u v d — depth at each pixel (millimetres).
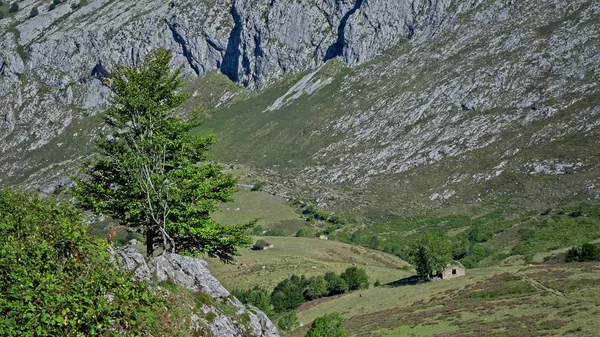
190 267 17719
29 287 11953
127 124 24609
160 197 23250
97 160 24953
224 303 17672
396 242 138125
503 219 136625
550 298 59938
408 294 79000
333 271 102250
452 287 76250
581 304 55312
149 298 14367
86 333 12172
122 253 15773
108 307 12680
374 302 79188
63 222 14086
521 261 103812
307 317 80438
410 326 60312
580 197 135375
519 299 62438
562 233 115000
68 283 12633
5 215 14062
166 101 25516
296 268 106500
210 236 24500
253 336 17484
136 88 24328
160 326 14531
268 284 97562
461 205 151500
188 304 16297
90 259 13711
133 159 23672
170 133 25047
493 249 119125
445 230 139125
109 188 24781
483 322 55594
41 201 14953
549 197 140000
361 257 124625
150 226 24547
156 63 25109
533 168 153875
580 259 86625
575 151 153000
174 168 25172
